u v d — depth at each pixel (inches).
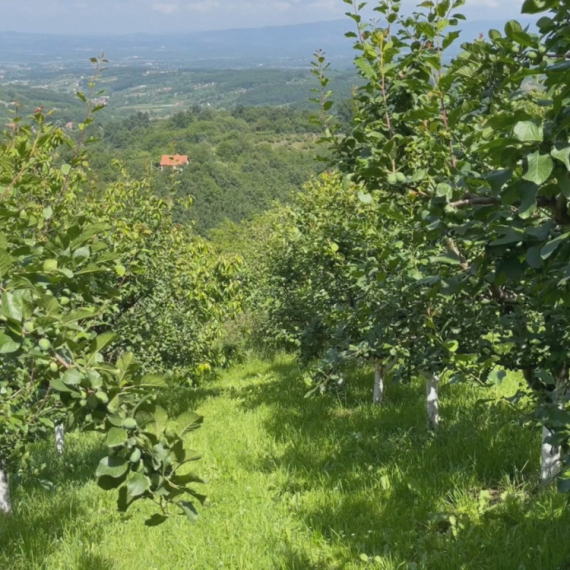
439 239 144.9
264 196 4431.6
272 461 361.4
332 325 302.5
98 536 285.3
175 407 550.3
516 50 138.8
